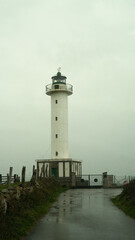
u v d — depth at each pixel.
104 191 41.25
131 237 11.58
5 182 34.16
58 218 16.05
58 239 11.35
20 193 17.72
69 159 56.75
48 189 31.27
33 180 26.30
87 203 23.70
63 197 29.88
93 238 11.45
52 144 59.59
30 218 14.71
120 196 24.91
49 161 57.25
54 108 60.44
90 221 15.10
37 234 12.19
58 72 62.84
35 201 19.47
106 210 19.33
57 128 59.47
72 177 54.47
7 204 13.63
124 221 15.05
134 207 17.84
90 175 56.25
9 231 11.20
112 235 11.93
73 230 12.93
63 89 59.91
